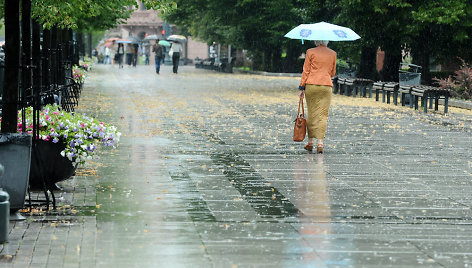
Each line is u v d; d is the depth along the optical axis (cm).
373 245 1702
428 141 3634
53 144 2212
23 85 2164
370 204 2164
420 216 2017
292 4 11594
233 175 2606
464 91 6291
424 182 2534
